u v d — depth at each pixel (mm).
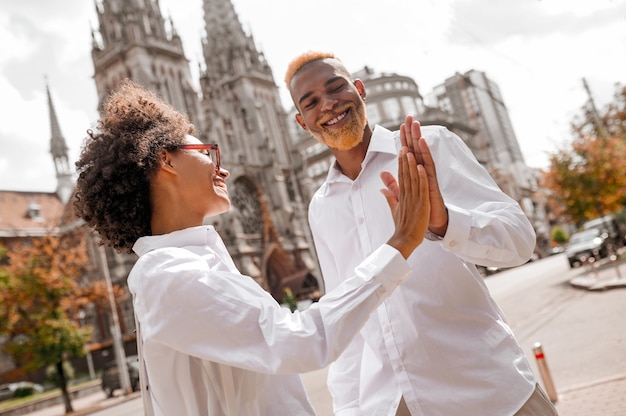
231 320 1385
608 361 6695
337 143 2408
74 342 23562
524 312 14445
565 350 8117
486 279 40375
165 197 1725
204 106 49344
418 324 2074
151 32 47438
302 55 2449
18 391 36000
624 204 31438
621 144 29656
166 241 1610
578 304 12961
